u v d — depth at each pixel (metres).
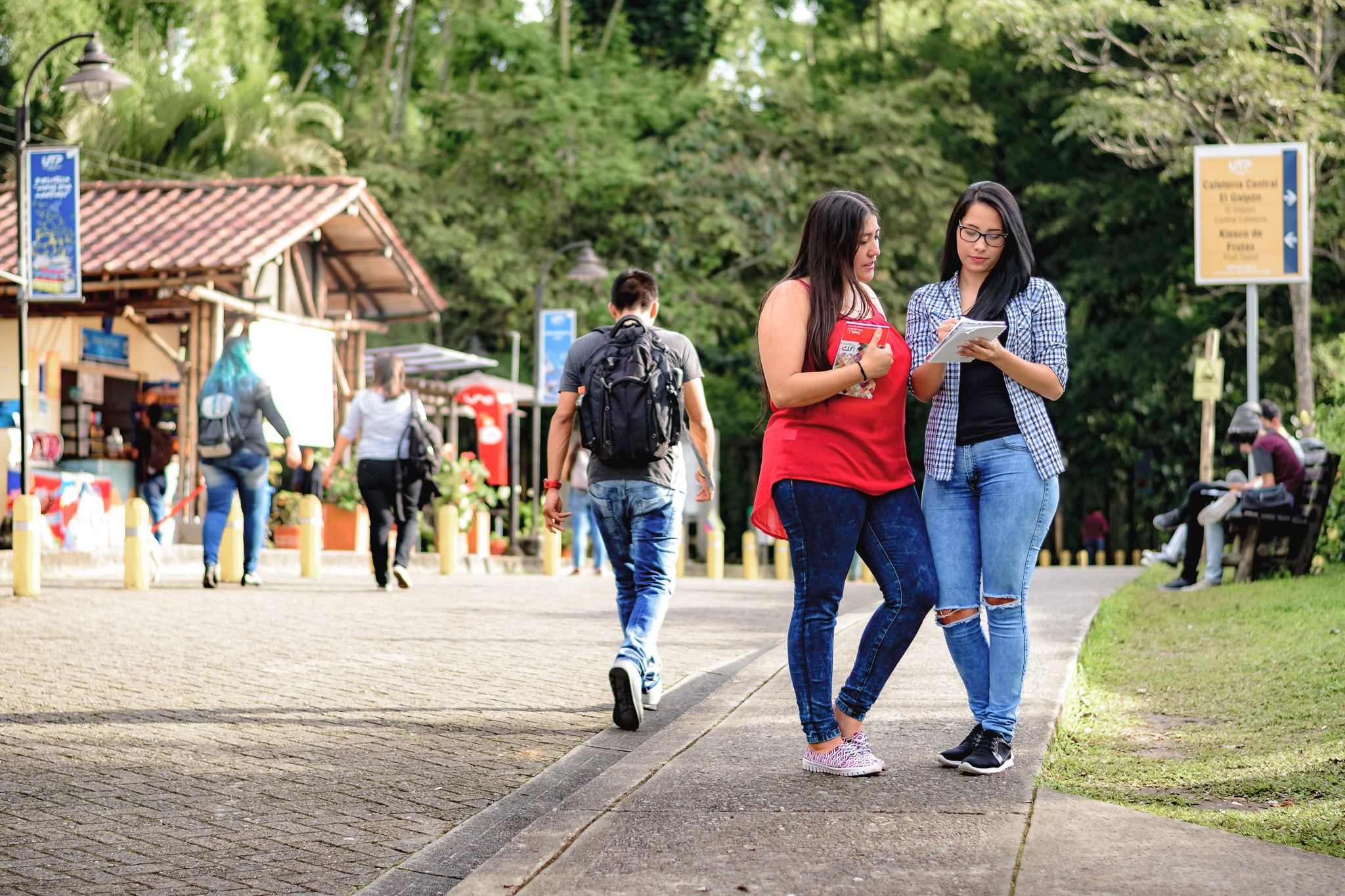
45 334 18.17
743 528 35.72
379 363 12.20
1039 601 9.54
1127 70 26.61
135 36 30.55
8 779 4.94
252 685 6.84
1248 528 11.05
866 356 4.43
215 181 19.47
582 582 13.82
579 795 4.45
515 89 31.59
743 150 31.52
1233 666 6.84
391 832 4.37
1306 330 24.67
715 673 7.34
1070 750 5.13
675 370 6.09
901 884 3.44
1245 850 3.68
